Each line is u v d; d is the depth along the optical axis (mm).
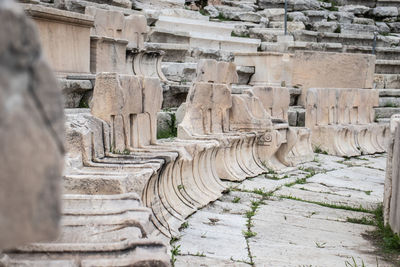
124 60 9102
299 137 9617
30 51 1256
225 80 10258
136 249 2768
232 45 15719
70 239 2910
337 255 4332
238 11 18359
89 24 7809
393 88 16266
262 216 5523
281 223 5293
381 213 5840
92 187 3760
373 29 20141
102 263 2557
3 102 1183
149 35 12469
